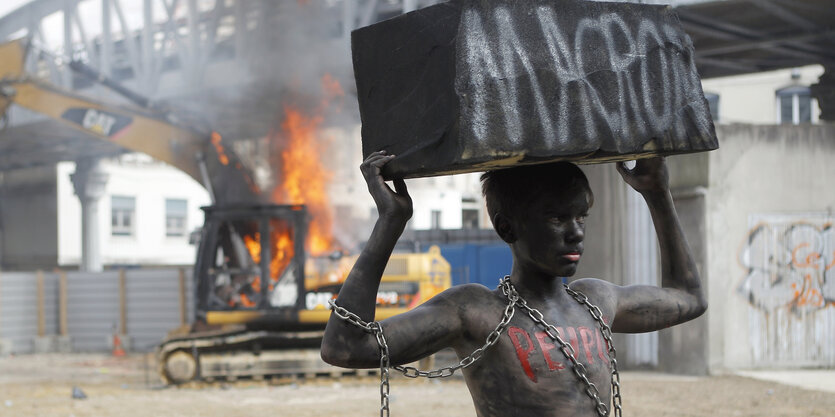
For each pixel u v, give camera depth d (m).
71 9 31.38
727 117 45.56
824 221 16.72
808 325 16.62
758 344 16.52
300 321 15.87
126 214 50.41
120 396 14.95
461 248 23.03
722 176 16.31
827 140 16.80
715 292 16.20
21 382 17.62
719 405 12.67
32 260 49.00
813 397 13.31
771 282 16.55
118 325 25.77
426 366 17.36
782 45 29.66
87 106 19.27
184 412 12.96
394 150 2.85
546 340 2.95
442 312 2.94
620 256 17.39
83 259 43.72
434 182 42.34
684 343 16.31
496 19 2.67
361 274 2.81
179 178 52.44
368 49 2.94
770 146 16.59
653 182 3.33
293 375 16.42
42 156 43.44
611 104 2.76
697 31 27.45
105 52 30.81
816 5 25.03
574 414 2.92
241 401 14.09
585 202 2.91
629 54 2.85
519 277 3.06
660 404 12.75
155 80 29.20
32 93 19.52
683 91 2.93
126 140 19.02
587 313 3.12
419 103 2.75
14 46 20.02
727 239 16.36
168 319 25.30
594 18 2.84
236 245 16.36
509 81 2.63
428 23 2.73
